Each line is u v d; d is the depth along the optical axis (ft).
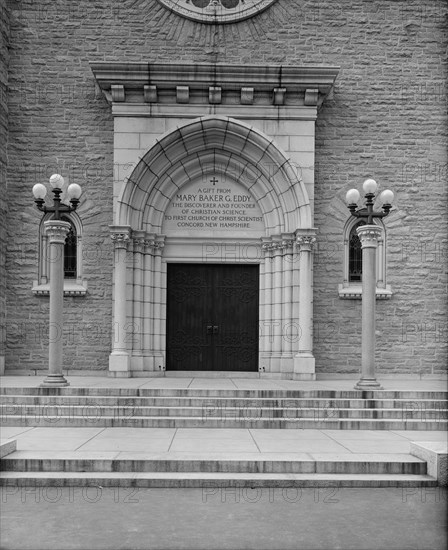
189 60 54.60
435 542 18.13
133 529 19.16
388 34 54.95
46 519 20.12
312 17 55.01
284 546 17.79
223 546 17.76
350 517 20.47
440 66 54.90
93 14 54.65
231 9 54.80
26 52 54.19
